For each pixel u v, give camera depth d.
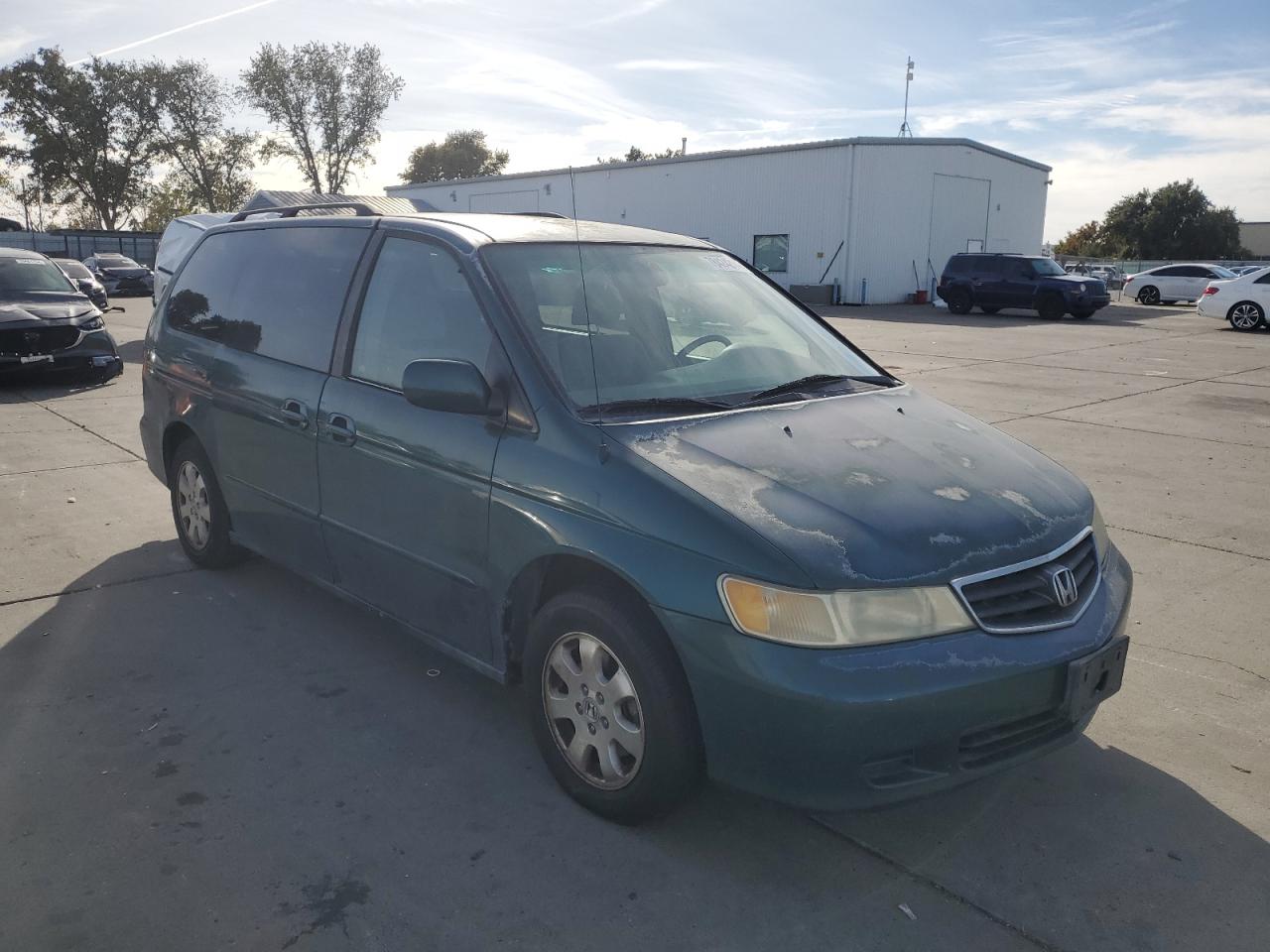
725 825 3.02
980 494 2.96
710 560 2.63
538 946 2.49
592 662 2.96
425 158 78.56
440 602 3.49
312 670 4.04
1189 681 4.06
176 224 15.87
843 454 3.06
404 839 2.93
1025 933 2.57
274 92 54.00
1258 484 7.32
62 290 12.10
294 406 4.05
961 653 2.57
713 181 34.91
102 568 5.22
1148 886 2.77
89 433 8.80
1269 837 3.00
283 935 2.52
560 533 2.94
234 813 3.04
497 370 3.27
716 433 3.10
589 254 3.81
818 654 2.50
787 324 4.15
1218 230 74.00
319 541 4.07
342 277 4.06
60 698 3.78
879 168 31.55
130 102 57.34
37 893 2.65
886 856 2.89
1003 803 3.17
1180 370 14.20
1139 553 5.69
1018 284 26.48
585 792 3.04
